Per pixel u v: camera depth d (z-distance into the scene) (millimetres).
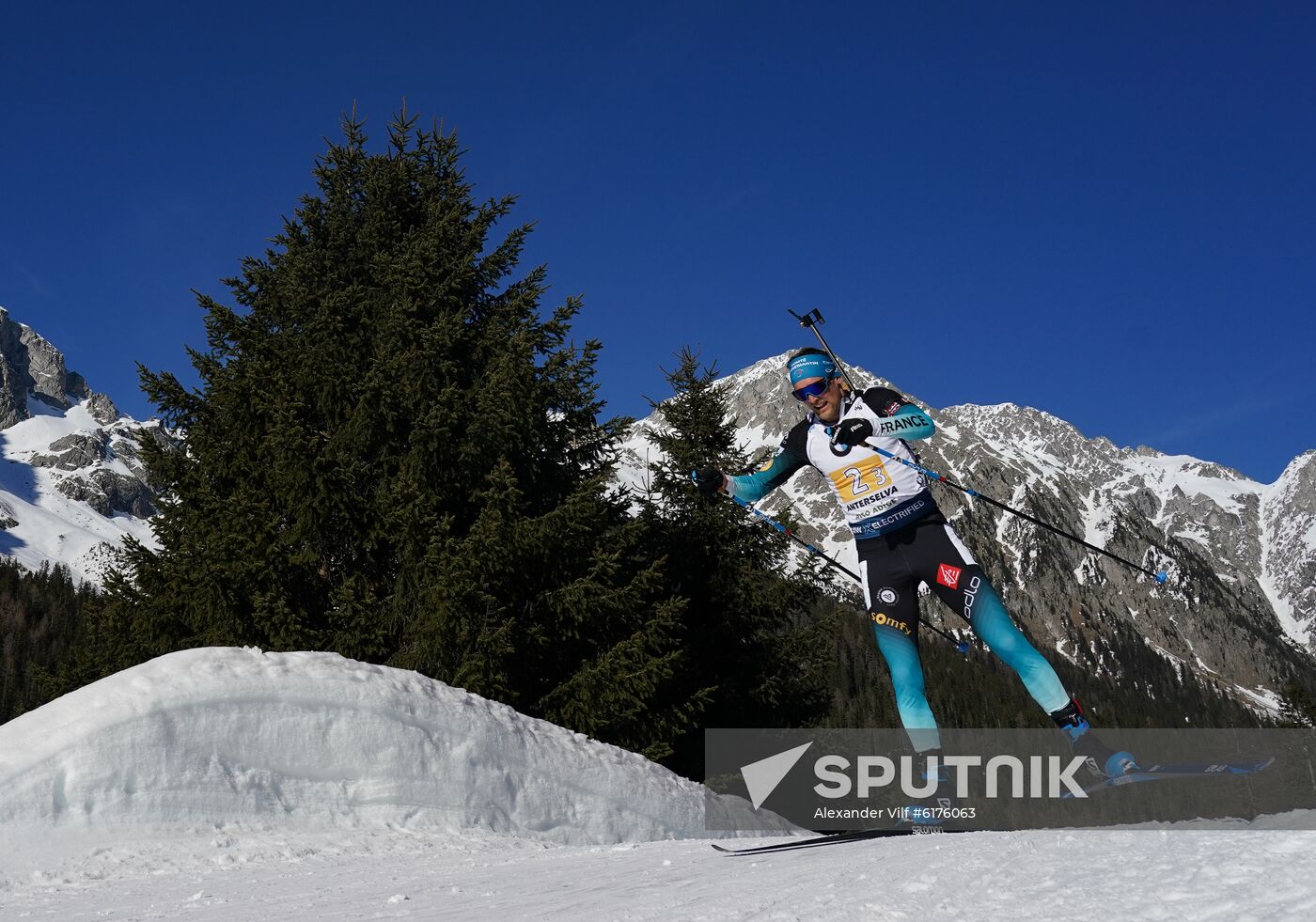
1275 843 2719
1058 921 2062
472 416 14914
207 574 13492
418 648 13477
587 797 9594
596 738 14547
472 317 17328
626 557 17641
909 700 5000
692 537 19031
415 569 14000
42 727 7855
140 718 7953
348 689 8797
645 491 19406
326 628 14344
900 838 4477
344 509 14203
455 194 18328
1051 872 2701
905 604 5105
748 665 18609
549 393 16062
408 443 15195
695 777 17250
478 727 9242
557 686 14320
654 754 14477
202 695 8250
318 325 15641
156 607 14039
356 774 8539
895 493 5062
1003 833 4137
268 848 7391
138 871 6730
